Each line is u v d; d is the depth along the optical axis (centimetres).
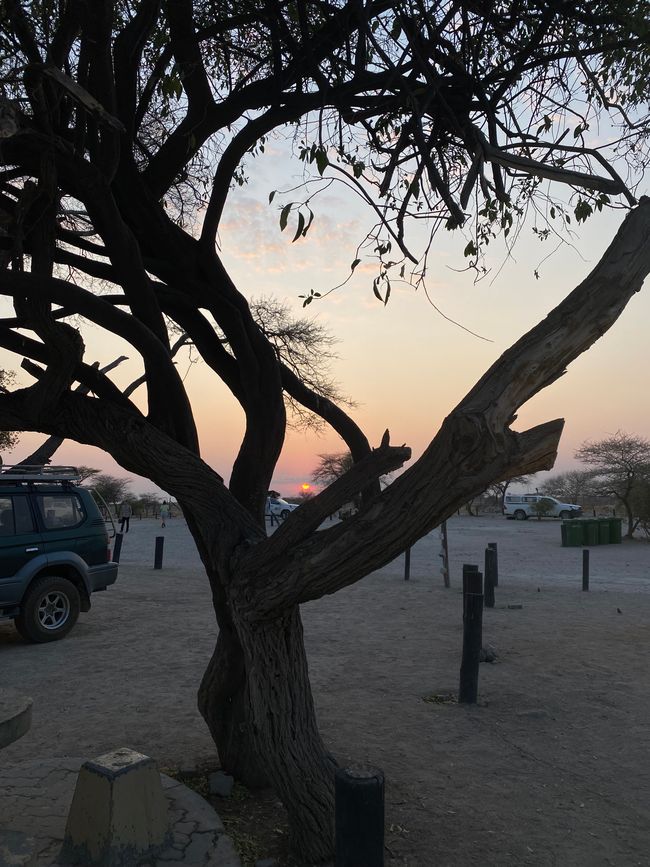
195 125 397
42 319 311
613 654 802
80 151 350
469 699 612
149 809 311
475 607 619
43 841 319
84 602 943
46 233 337
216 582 379
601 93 365
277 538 300
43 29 381
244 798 397
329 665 754
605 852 353
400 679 695
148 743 506
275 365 400
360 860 238
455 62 372
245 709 405
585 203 394
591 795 422
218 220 386
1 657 795
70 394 353
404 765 468
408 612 1098
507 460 232
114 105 324
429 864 339
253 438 402
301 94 387
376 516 262
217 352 429
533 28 408
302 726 328
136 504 5294
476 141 313
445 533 1392
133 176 373
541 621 1016
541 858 346
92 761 314
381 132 417
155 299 368
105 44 308
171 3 369
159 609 1120
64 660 780
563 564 2002
